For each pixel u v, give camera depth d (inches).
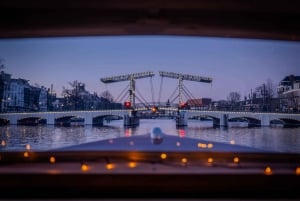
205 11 162.6
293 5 155.5
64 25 181.0
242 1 151.1
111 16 168.2
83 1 150.9
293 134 1763.0
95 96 2316.7
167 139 190.7
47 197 124.8
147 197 124.8
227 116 2177.7
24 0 149.3
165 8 159.5
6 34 195.0
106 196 125.3
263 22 175.6
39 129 2253.9
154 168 140.0
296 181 127.6
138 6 156.6
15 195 125.6
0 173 126.9
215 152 168.6
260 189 126.5
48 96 2559.1
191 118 2246.6
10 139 1815.9
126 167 143.2
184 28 184.9
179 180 126.3
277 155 166.6
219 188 126.1
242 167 145.0
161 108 1370.6
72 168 140.7
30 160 160.7
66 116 2416.3
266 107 2228.1
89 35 199.6
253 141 1456.7
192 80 1364.4
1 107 2370.8
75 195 125.4
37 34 195.9
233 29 186.4
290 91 2161.7
